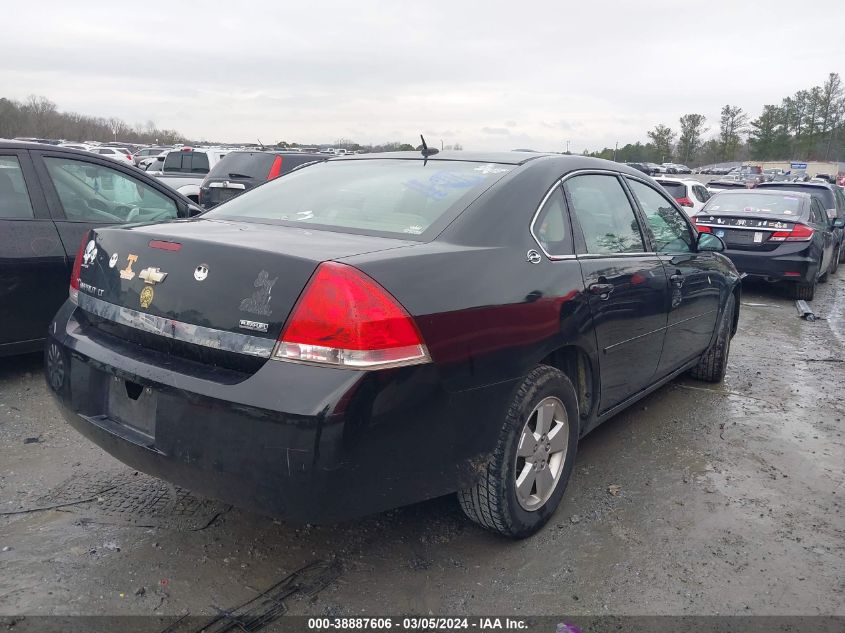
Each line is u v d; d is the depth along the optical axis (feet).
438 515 11.18
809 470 13.52
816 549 10.63
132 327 9.00
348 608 8.86
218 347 8.12
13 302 15.83
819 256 33.12
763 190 36.58
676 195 46.75
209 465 8.00
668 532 10.96
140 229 9.71
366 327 7.67
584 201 12.12
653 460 13.73
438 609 8.92
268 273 8.01
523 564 9.94
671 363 15.02
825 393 18.52
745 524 11.31
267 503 7.87
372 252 8.54
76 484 11.75
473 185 10.60
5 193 15.98
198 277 8.45
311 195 11.50
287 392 7.55
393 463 8.11
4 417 14.43
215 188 38.91
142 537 10.24
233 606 8.80
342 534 10.52
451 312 8.57
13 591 8.87
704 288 15.81
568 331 10.54
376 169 12.12
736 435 15.20
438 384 8.35
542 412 10.32
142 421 8.82
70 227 16.75
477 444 9.13
